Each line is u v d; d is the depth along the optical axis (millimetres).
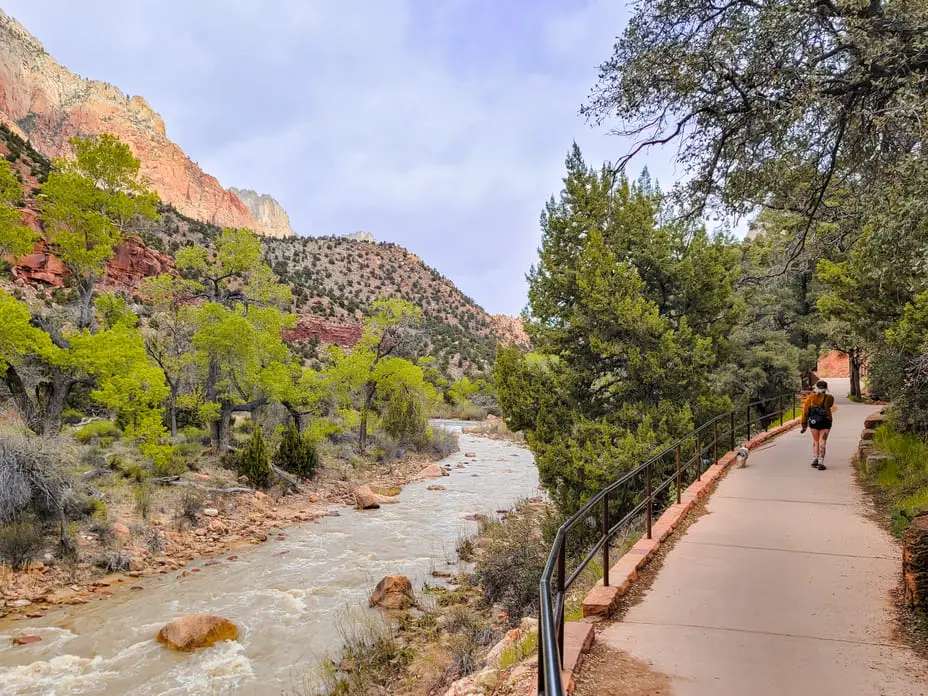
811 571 6270
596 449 12938
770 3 5480
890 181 5977
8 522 14406
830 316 13703
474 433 56938
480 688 5352
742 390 21641
